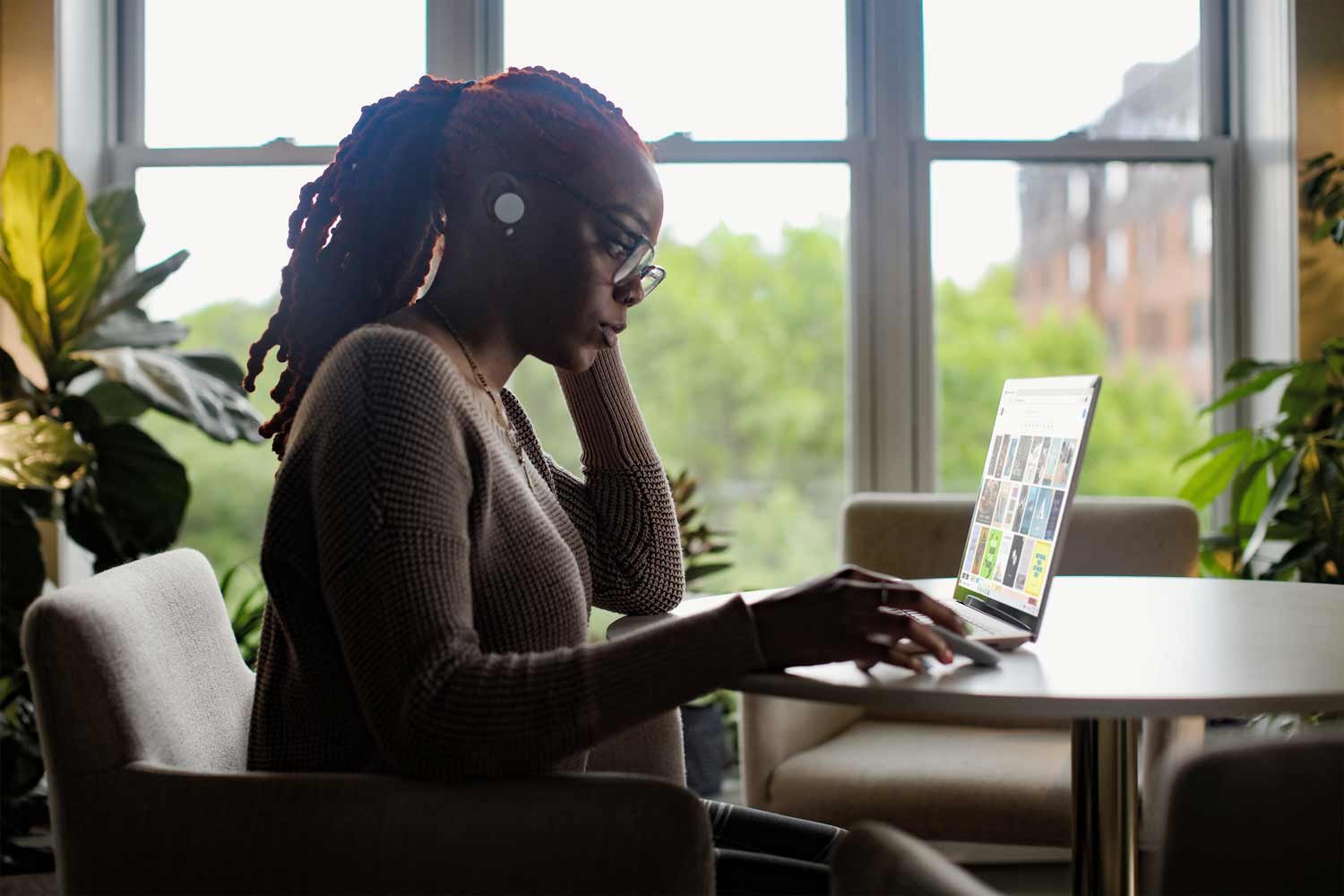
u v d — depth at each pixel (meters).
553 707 0.83
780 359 3.22
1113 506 2.30
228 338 3.21
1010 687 0.92
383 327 0.96
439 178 1.10
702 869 0.86
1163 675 0.97
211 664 1.16
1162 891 0.72
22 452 2.35
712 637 0.88
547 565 1.01
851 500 2.41
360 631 0.85
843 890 0.78
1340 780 0.71
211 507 3.22
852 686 0.92
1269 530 2.81
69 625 0.94
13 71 2.99
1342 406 2.72
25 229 2.54
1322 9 3.07
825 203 3.21
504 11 3.20
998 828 1.83
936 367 3.21
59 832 0.93
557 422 3.21
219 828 0.89
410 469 0.88
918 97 3.21
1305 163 3.08
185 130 3.23
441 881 0.86
